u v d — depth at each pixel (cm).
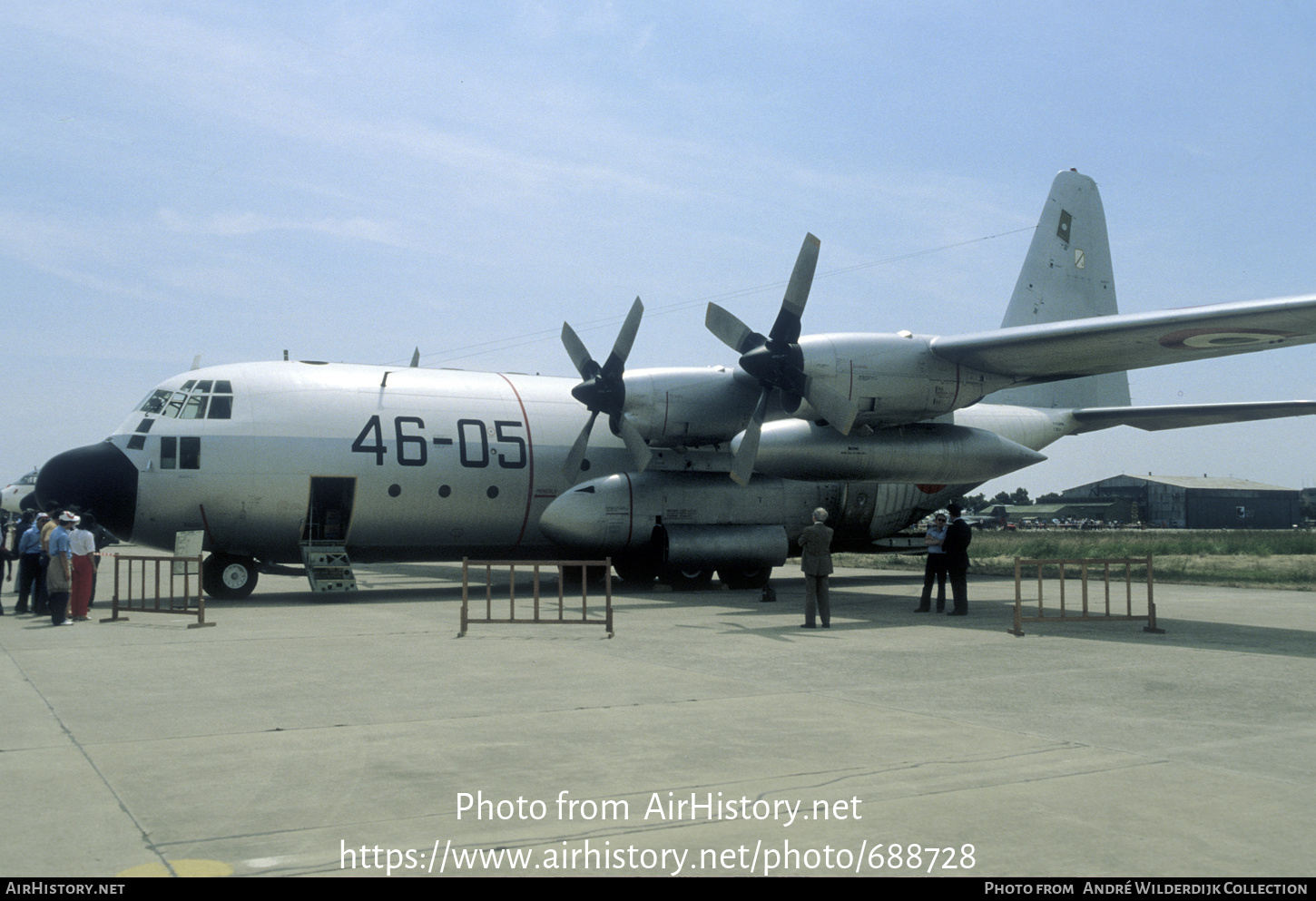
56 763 588
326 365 1769
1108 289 2244
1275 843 446
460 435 1756
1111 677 902
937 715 730
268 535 1638
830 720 709
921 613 1466
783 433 1639
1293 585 2180
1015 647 1102
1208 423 1952
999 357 1512
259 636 1191
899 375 1520
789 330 1480
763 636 1195
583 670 939
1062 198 2177
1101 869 414
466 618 1199
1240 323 1257
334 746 633
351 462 1655
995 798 516
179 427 1592
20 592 1484
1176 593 1956
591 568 2183
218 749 623
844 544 2123
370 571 2566
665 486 1839
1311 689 843
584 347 1711
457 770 575
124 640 1158
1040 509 11869
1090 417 2111
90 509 1538
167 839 453
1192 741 646
